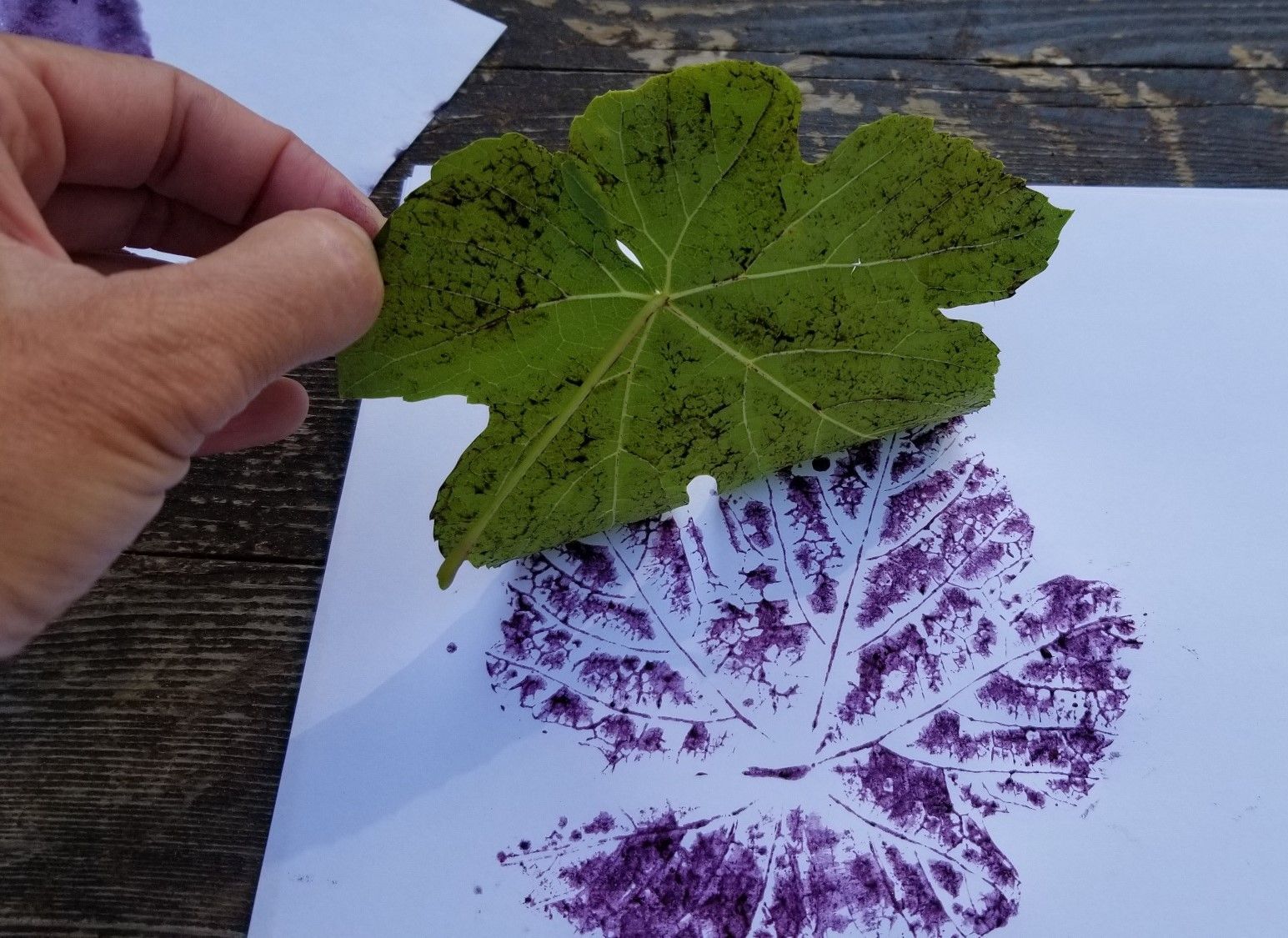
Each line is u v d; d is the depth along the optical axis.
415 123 0.23
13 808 0.19
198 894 0.18
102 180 0.19
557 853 0.18
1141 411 0.21
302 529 0.21
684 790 0.19
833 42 0.24
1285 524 0.20
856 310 0.16
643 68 0.24
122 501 0.14
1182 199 0.22
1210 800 0.18
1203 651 0.19
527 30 0.24
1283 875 0.18
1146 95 0.23
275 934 0.18
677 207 0.14
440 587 0.18
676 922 0.18
